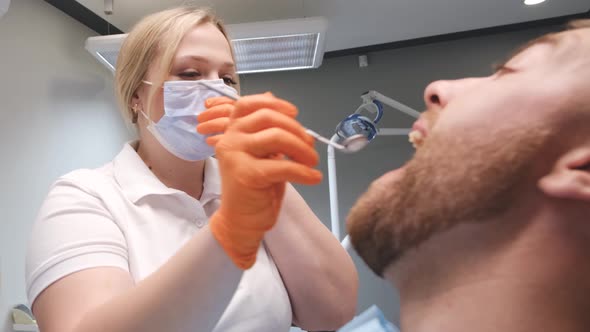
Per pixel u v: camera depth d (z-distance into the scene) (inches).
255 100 20.5
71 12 85.9
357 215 21.6
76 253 27.1
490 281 18.4
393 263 21.3
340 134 41.4
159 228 34.4
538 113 18.1
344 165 112.1
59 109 81.0
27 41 74.3
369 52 117.3
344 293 37.4
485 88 20.0
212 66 38.3
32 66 75.0
